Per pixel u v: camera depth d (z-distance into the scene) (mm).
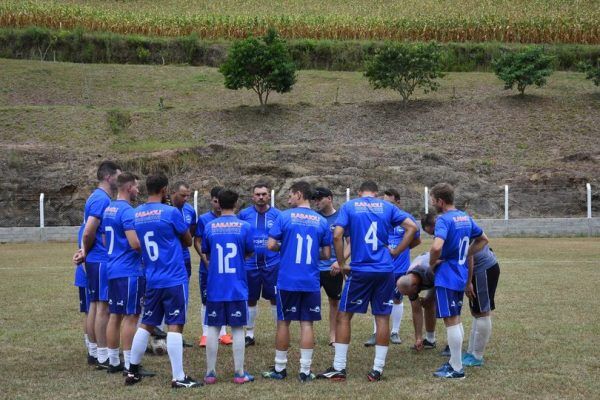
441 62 36000
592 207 24891
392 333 8234
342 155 27203
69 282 13141
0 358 7383
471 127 31172
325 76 39000
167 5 55594
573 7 49062
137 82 38000
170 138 30812
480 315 6832
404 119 32312
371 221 6543
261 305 11031
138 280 6746
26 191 24969
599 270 14227
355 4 55812
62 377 6598
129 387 6215
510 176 26234
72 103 34781
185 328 9234
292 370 6930
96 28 44969
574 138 29797
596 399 5637
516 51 38156
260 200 8211
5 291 12016
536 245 20078
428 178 25688
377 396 5797
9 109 31719
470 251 6699
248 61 32656
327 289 8086
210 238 6562
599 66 35812
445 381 6305
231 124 32094
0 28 42625
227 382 6434
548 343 7703
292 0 57406
